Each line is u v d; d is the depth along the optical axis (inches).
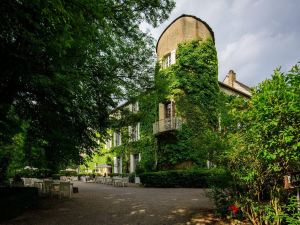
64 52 195.0
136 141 943.7
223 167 280.5
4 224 284.0
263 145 195.0
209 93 818.8
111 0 326.6
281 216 194.5
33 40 190.9
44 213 347.3
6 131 334.6
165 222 281.3
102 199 480.1
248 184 244.4
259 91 204.4
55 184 527.8
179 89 810.8
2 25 186.2
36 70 233.6
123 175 1072.8
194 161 756.0
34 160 615.5
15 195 347.3
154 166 867.4
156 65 461.4
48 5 169.3
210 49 856.9
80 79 294.4
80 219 308.2
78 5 198.4
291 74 179.5
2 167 611.5
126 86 422.9
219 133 300.8
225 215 286.2
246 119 222.4
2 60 217.8
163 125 824.3
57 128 389.7
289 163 197.2
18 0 172.6
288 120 178.5
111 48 379.2
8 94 283.3
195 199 442.3
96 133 473.1
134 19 399.9
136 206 389.1
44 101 322.3
